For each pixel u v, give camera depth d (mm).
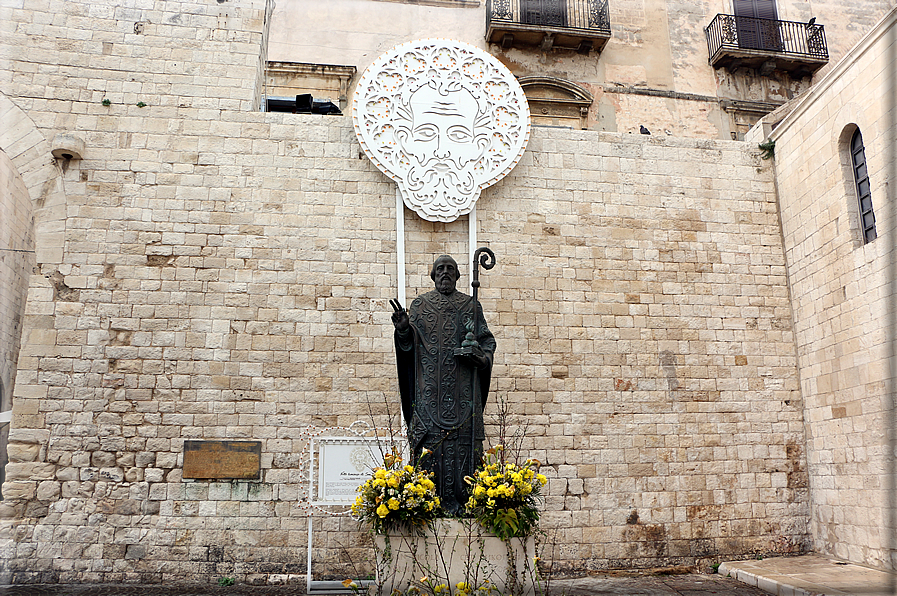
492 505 6895
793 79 20750
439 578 6805
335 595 10062
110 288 12070
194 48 13422
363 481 10461
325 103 16203
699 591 10531
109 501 11203
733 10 20859
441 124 13453
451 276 8156
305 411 11977
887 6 21375
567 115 19438
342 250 12805
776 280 14047
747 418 13156
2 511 10945
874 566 11273
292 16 19703
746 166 14617
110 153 12648
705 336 13461
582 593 10336
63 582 10781
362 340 12430
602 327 13164
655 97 19938
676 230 13945
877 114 11672
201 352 11992
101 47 13125
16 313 16047
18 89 12688
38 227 12164
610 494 12352
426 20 20109
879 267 11562
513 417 12430
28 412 11375
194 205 12633
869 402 11672
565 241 13484
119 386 11688
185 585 10875
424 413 7527
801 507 12891
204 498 11391
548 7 19766
